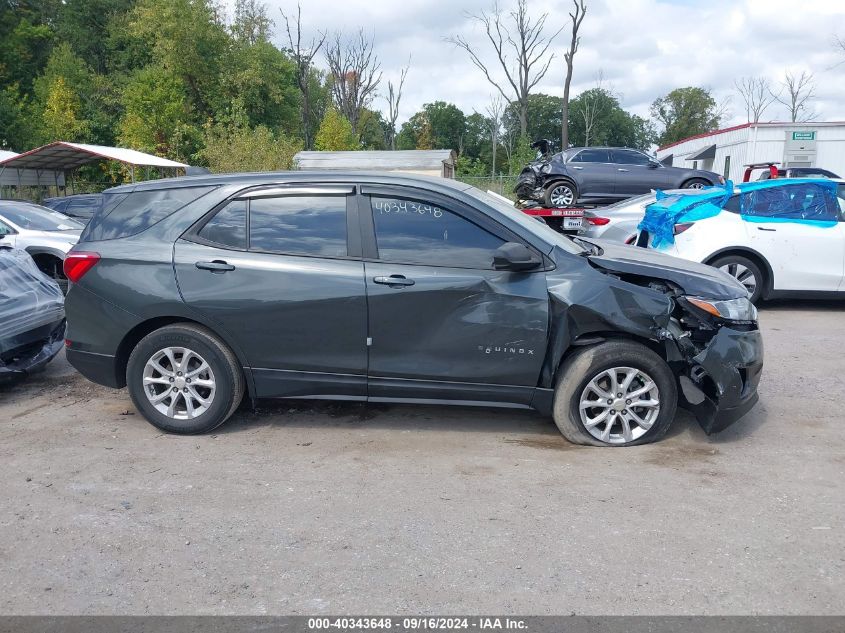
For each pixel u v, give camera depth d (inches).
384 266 183.8
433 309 181.8
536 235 187.6
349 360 186.7
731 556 132.0
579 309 178.2
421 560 131.0
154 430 200.2
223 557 132.6
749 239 335.9
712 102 3265.3
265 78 1641.2
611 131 2930.6
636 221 378.9
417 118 3147.1
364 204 188.4
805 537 139.0
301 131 2057.1
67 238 426.0
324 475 169.2
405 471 171.5
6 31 1785.2
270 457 180.4
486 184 1130.0
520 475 168.7
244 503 154.4
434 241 185.8
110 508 152.3
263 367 189.8
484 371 184.1
